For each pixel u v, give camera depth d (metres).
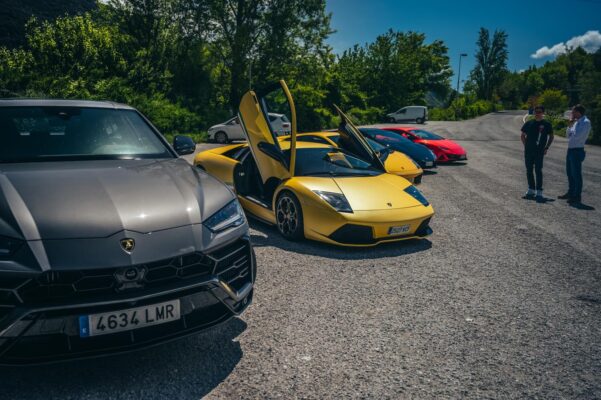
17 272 1.85
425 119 43.03
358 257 4.31
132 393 2.12
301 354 2.53
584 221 6.14
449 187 8.72
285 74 30.12
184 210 2.34
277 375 2.31
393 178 5.22
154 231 2.15
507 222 5.98
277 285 3.55
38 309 1.85
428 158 10.57
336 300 3.29
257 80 29.39
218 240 2.32
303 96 31.31
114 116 3.37
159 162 3.01
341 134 5.67
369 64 51.81
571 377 2.39
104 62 19.67
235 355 2.50
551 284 3.76
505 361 2.53
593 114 22.89
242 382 2.24
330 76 35.88
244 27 27.86
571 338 2.83
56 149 2.88
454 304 3.30
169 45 23.64
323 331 2.81
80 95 16.22
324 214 4.38
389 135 11.23
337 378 2.30
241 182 5.48
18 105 3.15
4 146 2.78
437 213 6.43
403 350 2.61
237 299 2.39
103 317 1.96
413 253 4.51
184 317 2.21
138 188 2.43
